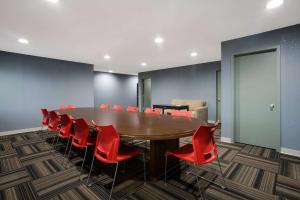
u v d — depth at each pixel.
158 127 2.11
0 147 3.62
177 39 3.74
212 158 1.88
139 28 3.11
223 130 3.93
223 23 2.92
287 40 3.08
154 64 7.04
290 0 2.24
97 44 4.07
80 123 2.31
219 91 6.58
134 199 1.83
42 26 2.99
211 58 5.89
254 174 2.37
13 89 4.91
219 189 2.01
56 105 5.80
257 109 3.56
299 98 3.00
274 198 1.84
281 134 3.19
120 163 2.77
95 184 2.14
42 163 2.77
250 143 3.69
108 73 9.69
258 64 3.51
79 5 2.31
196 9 2.44
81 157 3.04
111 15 2.60
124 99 10.55
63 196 1.89
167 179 2.25
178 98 7.87
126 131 1.90
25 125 5.14
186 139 4.23
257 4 2.32
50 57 5.53
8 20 2.74
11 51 4.75
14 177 2.31
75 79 6.28
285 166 2.61
